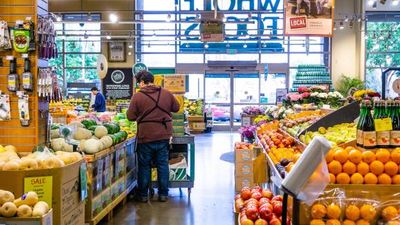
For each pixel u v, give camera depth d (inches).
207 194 259.3
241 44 762.8
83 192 149.9
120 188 226.4
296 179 67.1
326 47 749.9
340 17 713.0
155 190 270.7
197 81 768.9
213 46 765.3
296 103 330.6
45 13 183.8
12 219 112.2
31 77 173.2
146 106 236.1
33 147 175.6
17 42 170.4
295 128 219.9
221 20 502.6
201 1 740.0
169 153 262.8
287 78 759.7
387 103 108.0
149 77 239.5
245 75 764.0
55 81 185.0
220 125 762.2
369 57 713.6
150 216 211.3
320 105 310.7
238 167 244.4
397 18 704.4
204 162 384.2
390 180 97.6
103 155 192.5
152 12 642.2
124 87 738.2
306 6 326.3
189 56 770.2
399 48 708.7
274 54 762.2
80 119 244.7
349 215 89.0
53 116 321.7
